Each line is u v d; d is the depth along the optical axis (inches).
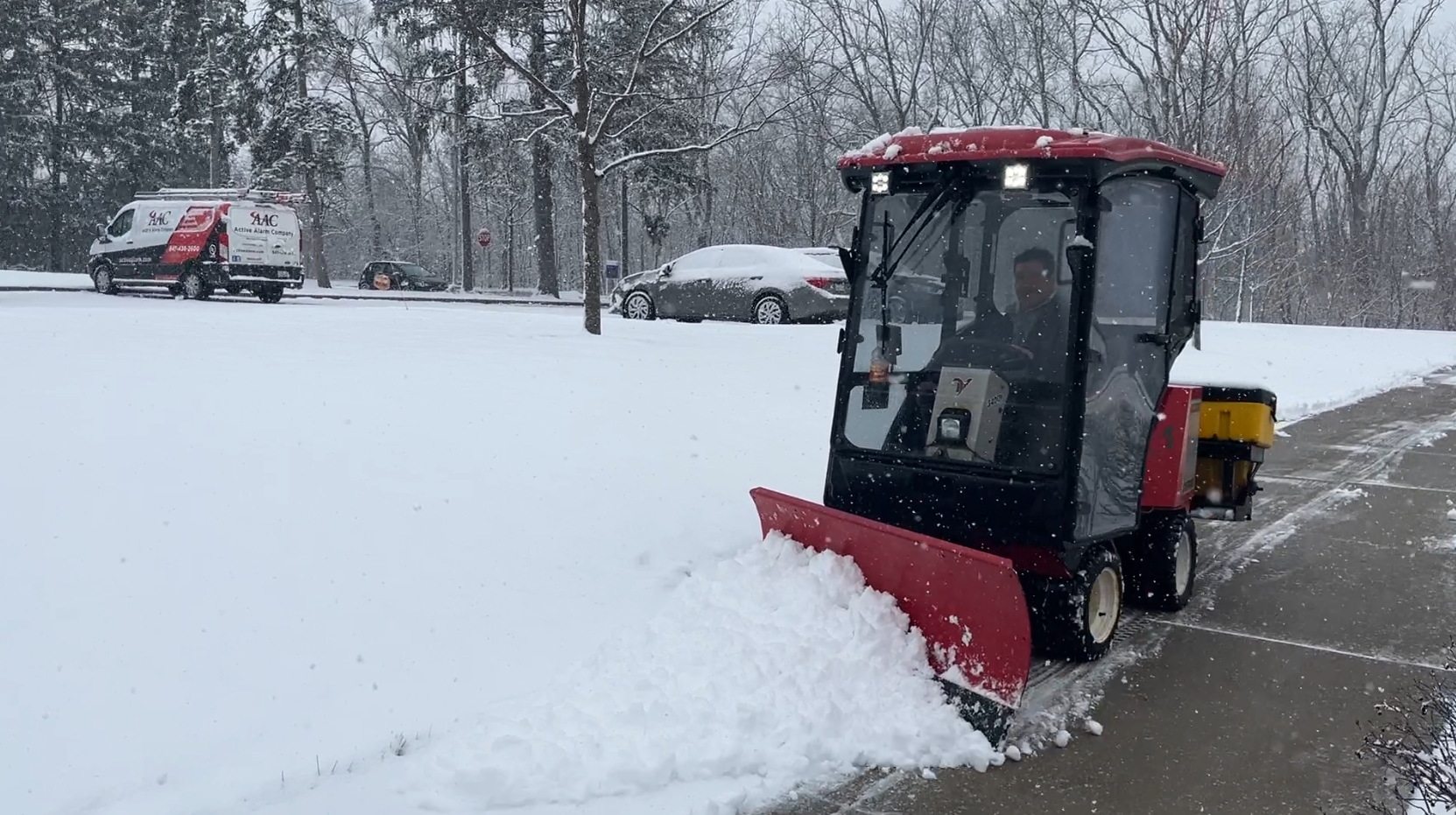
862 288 220.5
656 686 183.8
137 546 217.6
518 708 180.4
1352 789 169.0
